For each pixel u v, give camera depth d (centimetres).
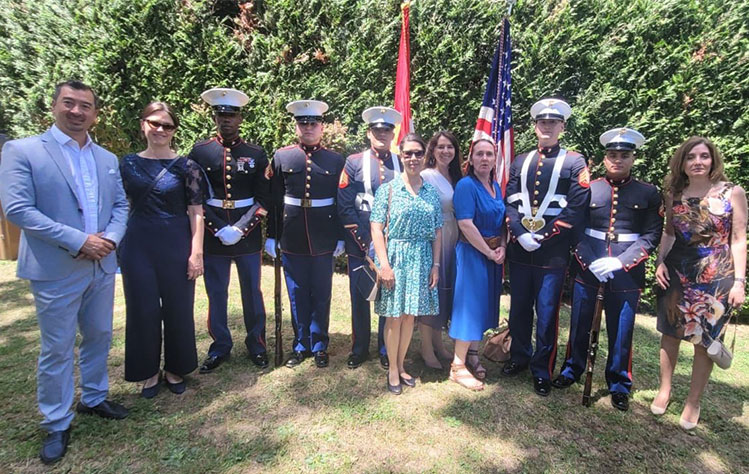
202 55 509
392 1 488
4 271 541
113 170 248
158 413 270
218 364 329
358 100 502
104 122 528
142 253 268
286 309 452
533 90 464
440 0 473
